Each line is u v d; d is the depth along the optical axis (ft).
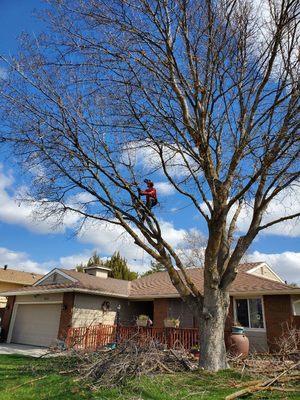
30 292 69.67
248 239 32.45
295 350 32.99
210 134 33.78
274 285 56.44
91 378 25.99
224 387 23.95
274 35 28.94
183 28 30.63
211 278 31.40
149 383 24.70
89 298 66.64
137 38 30.42
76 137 33.17
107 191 34.24
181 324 64.23
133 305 75.31
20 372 32.07
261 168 29.07
